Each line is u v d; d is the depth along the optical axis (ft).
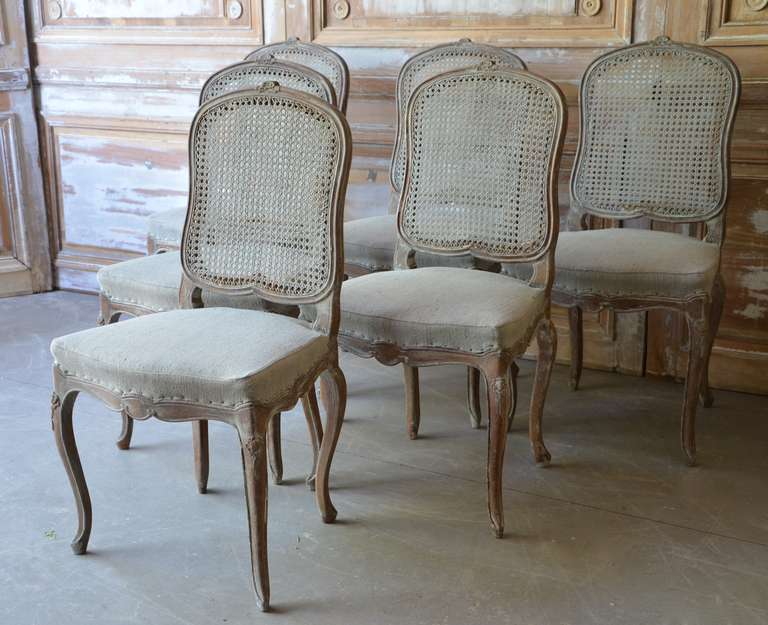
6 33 13.53
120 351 6.54
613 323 10.87
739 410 9.93
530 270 8.75
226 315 7.12
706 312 8.43
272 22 12.07
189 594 6.68
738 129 9.79
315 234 6.97
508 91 8.04
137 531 7.54
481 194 8.21
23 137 13.99
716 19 9.72
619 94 9.52
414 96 8.43
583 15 10.39
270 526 7.59
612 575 6.89
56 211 14.47
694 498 8.06
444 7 11.07
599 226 10.66
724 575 6.88
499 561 7.08
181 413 6.39
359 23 11.59
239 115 7.19
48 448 9.07
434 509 7.88
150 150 13.51
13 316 13.28
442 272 8.14
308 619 6.39
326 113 6.87
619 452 8.95
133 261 8.82
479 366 7.21
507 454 8.91
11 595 6.68
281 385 6.40
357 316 7.47
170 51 12.91
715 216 9.30
